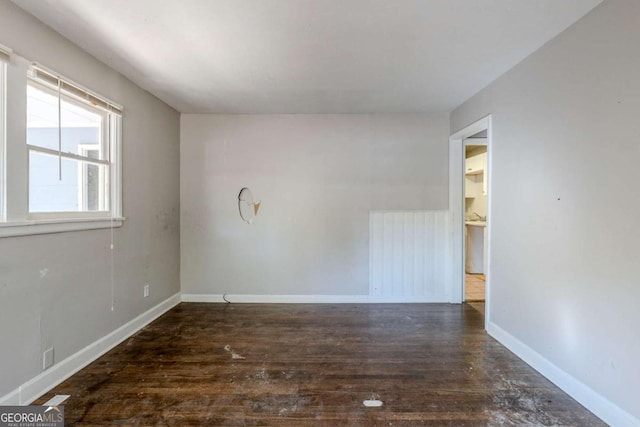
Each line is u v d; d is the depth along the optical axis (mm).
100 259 2568
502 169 2797
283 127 4023
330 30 2090
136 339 2883
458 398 2008
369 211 4043
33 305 1974
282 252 4066
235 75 2820
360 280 4062
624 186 1691
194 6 1828
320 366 2406
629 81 1657
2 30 1761
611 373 1761
